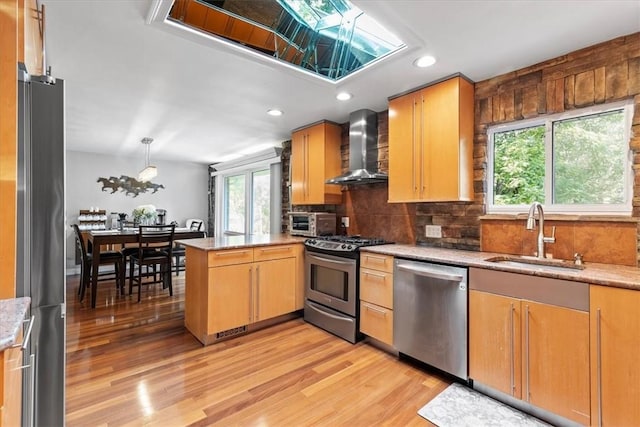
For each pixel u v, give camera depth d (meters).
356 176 3.07
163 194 6.64
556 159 2.24
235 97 2.92
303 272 3.34
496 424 1.69
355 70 2.41
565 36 1.89
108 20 1.75
